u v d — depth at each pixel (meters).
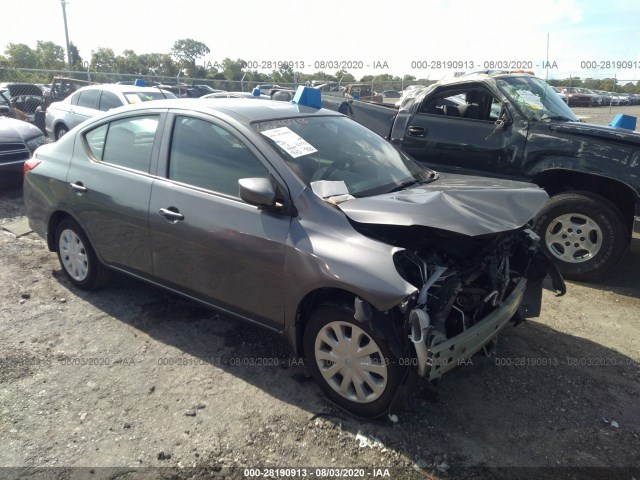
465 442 2.70
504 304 3.06
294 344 2.97
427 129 5.67
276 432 2.72
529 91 5.42
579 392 3.18
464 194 3.08
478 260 3.04
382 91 23.80
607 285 4.90
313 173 3.07
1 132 7.15
